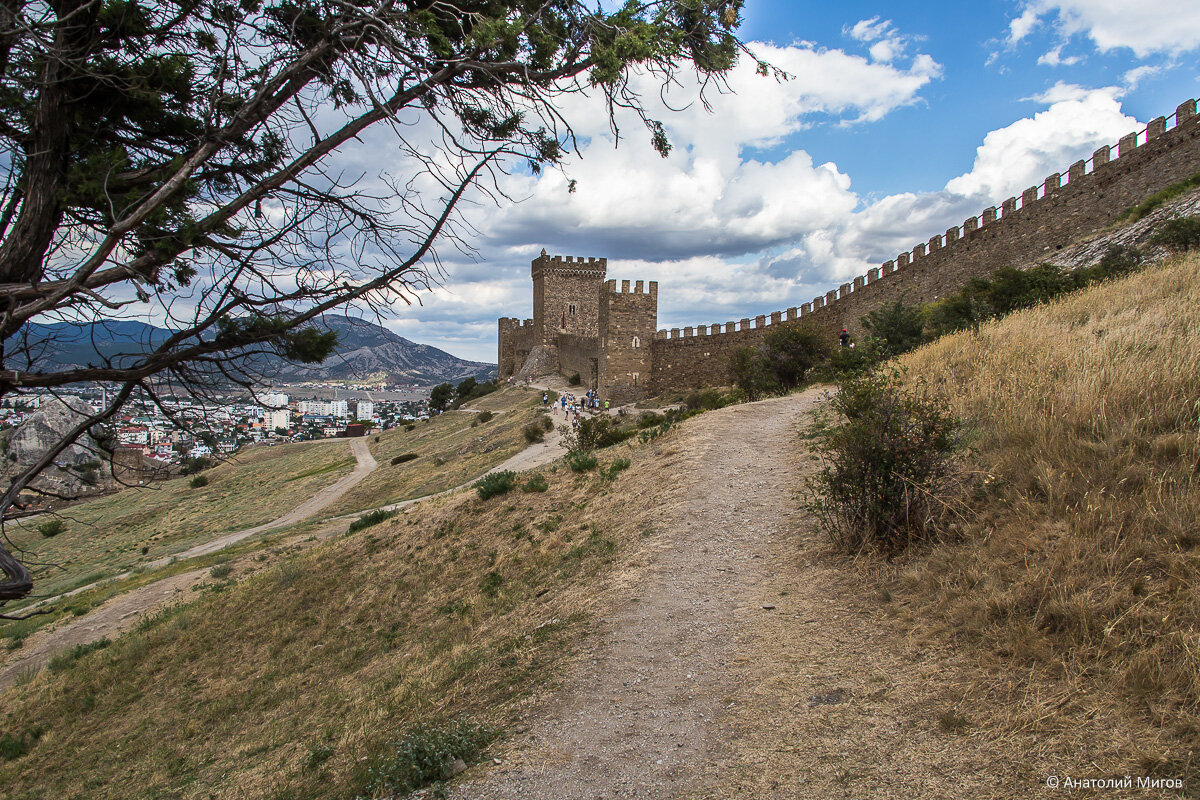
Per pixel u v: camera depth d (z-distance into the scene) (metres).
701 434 18.06
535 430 45.41
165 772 10.85
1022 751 4.45
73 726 15.02
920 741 4.91
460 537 17.20
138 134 4.73
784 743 5.37
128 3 4.20
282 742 9.96
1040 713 4.70
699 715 6.18
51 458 4.31
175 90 4.54
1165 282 13.66
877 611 7.14
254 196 4.54
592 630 8.71
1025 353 11.84
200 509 57.34
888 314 28.73
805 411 19.70
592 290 89.12
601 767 5.60
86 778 11.96
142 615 22.64
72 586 33.69
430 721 7.50
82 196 4.08
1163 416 7.36
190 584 25.20
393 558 18.00
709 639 7.77
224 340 4.56
